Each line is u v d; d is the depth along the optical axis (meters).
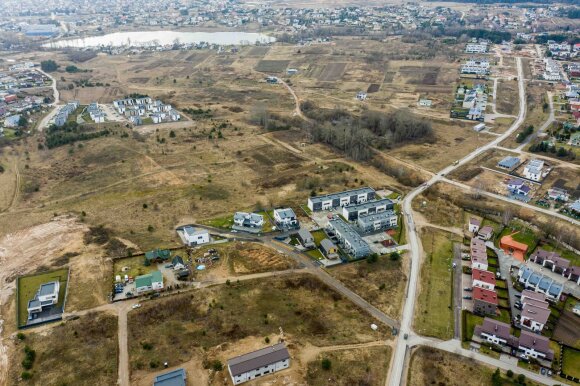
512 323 112.44
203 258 134.88
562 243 144.00
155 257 133.12
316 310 114.69
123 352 100.62
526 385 94.44
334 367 96.94
